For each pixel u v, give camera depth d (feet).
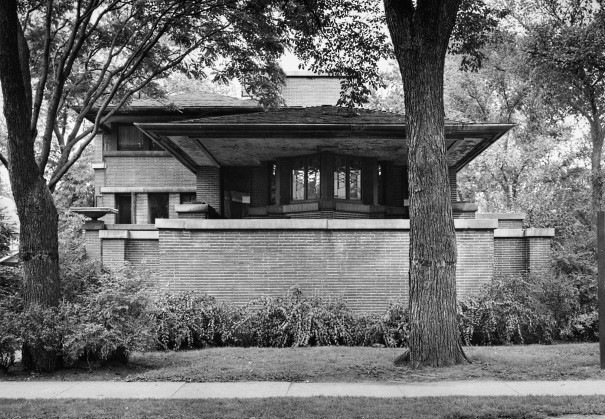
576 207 86.38
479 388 31.19
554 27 98.17
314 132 59.11
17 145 38.37
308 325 48.29
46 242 39.19
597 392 29.84
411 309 37.73
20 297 40.86
